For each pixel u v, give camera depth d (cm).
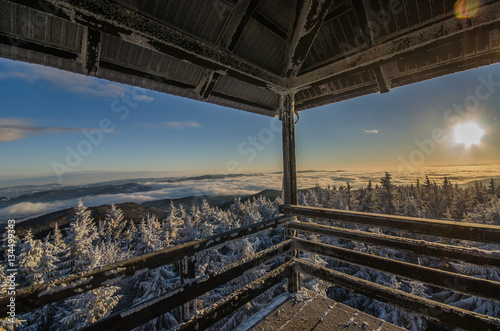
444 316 167
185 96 307
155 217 4575
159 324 1877
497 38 232
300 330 204
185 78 289
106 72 241
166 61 262
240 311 1447
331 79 273
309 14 234
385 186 4034
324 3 225
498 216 2266
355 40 272
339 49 291
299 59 275
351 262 217
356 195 5547
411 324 1709
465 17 191
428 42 210
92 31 188
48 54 201
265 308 239
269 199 6328
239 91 346
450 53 263
